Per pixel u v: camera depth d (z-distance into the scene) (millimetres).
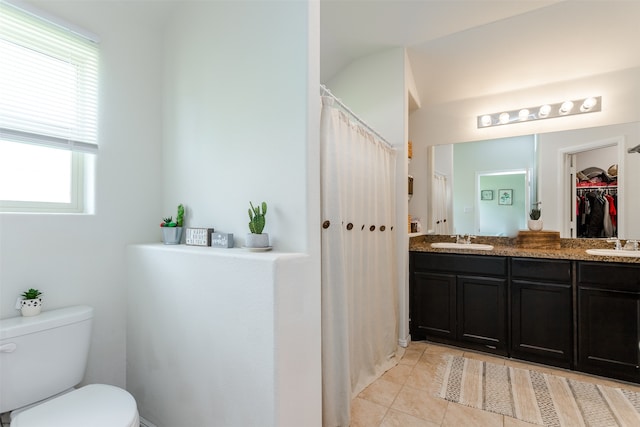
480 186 2922
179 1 1845
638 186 2332
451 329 2498
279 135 1354
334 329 1561
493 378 2004
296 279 1176
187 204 1798
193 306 1355
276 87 1366
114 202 1710
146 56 1895
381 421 1584
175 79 1885
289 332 1131
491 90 2867
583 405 1700
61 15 1494
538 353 2162
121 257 1730
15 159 1404
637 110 2359
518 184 2766
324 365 1483
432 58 2697
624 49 2275
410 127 3248
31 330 1222
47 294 1428
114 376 1675
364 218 1985
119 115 1746
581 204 2516
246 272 1153
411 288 2672
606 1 1963
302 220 1273
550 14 2115
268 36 1401
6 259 1308
